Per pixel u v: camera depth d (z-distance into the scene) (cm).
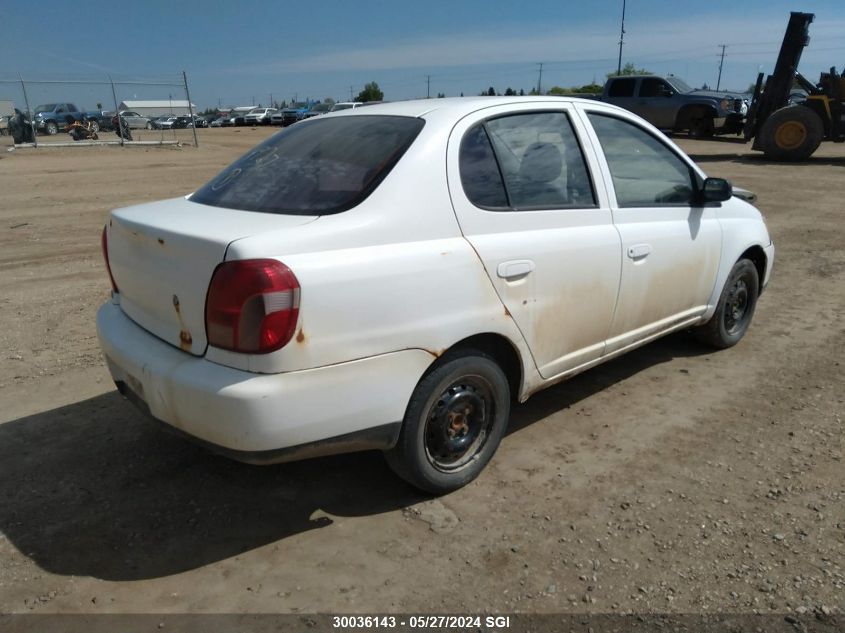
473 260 305
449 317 296
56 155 2250
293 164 328
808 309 611
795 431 387
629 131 408
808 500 321
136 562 283
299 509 318
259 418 252
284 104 7038
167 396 272
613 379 462
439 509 318
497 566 280
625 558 283
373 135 324
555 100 372
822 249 843
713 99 2078
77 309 605
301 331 255
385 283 275
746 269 500
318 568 279
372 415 279
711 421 401
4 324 563
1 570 277
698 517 309
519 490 332
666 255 413
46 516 311
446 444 318
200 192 350
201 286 263
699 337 505
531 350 341
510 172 335
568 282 350
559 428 394
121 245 314
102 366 476
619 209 384
